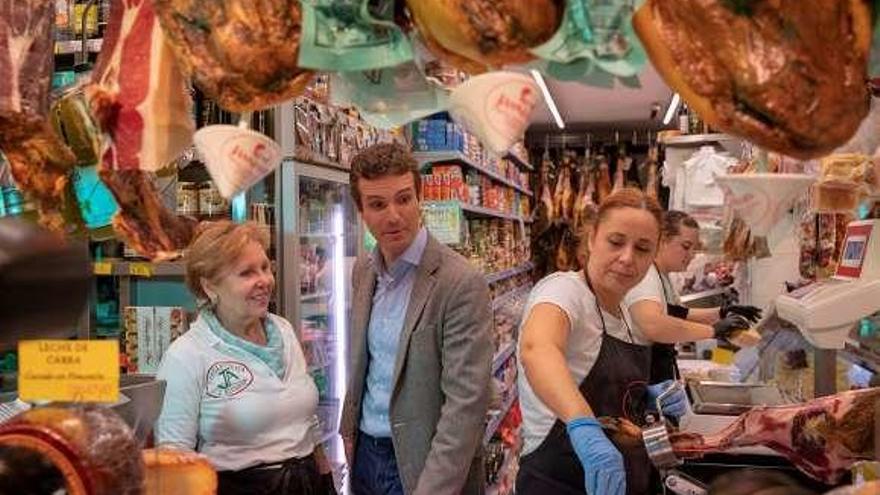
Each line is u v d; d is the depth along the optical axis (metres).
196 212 2.84
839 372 1.91
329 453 3.50
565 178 9.51
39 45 1.01
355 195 2.33
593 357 1.95
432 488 2.11
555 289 1.92
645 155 9.65
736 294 4.60
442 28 0.80
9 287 0.94
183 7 0.90
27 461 0.83
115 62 1.02
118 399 1.02
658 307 2.53
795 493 1.16
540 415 2.01
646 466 1.37
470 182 5.40
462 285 2.21
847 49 0.74
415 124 4.79
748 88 0.71
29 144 1.02
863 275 1.58
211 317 2.23
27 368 0.94
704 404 1.78
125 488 0.87
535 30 0.79
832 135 0.72
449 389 2.19
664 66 0.76
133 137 1.01
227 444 2.14
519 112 0.80
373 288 2.44
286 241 2.95
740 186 1.85
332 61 0.84
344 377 3.57
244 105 0.92
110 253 3.01
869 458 1.15
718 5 0.72
